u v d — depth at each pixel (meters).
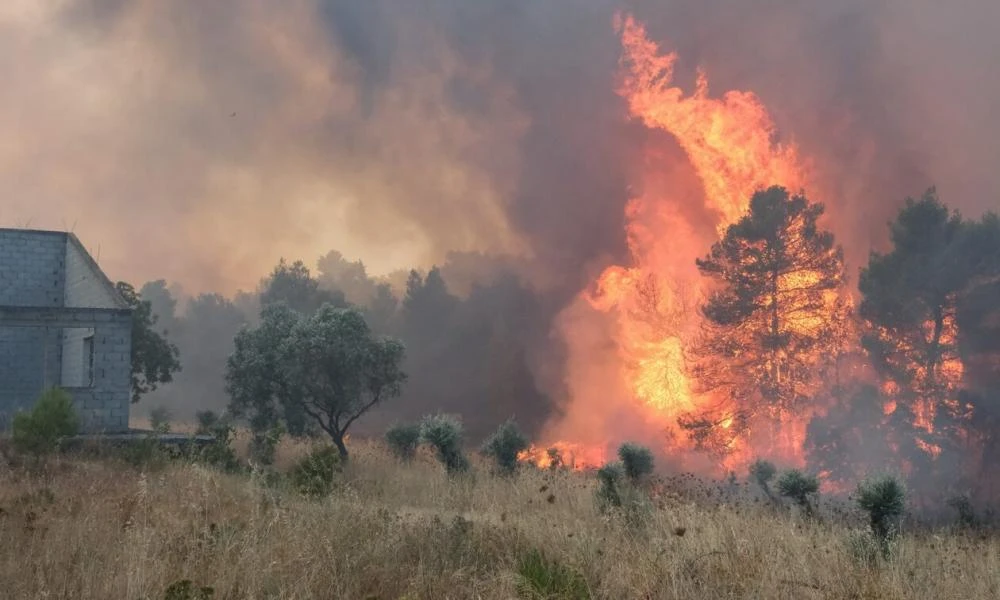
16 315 22.11
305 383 24.44
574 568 7.77
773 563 8.05
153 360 33.88
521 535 9.36
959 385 27.55
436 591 7.41
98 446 18.16
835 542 9.46
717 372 38.38
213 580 7.19
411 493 15.24
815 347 35.69
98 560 7.72
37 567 7.55
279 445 22.91
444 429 18.14
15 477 13.63
